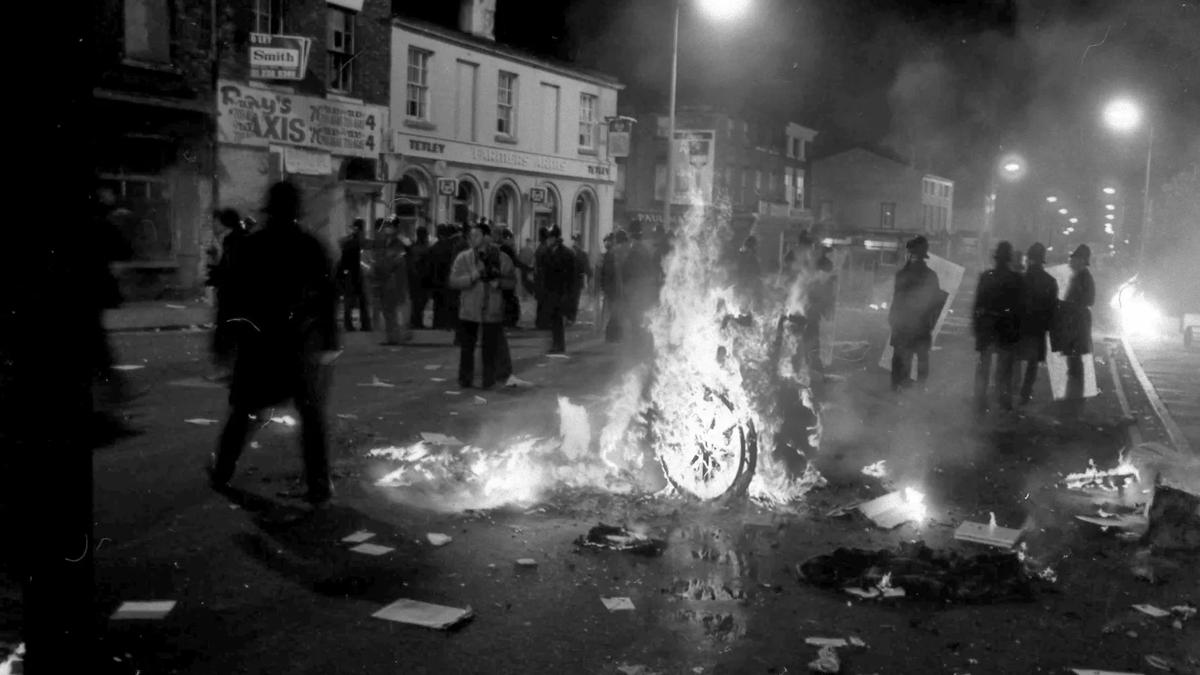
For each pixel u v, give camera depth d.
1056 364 12.68
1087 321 12.44
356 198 25.41
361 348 15.94
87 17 2.91
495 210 32.03
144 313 17.78
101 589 4.97
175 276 20.59
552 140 33.91
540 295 17.94
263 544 5.79
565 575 5.44
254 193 22.36
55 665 3.04
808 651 4.50
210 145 21.20
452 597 5.06
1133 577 5.73
